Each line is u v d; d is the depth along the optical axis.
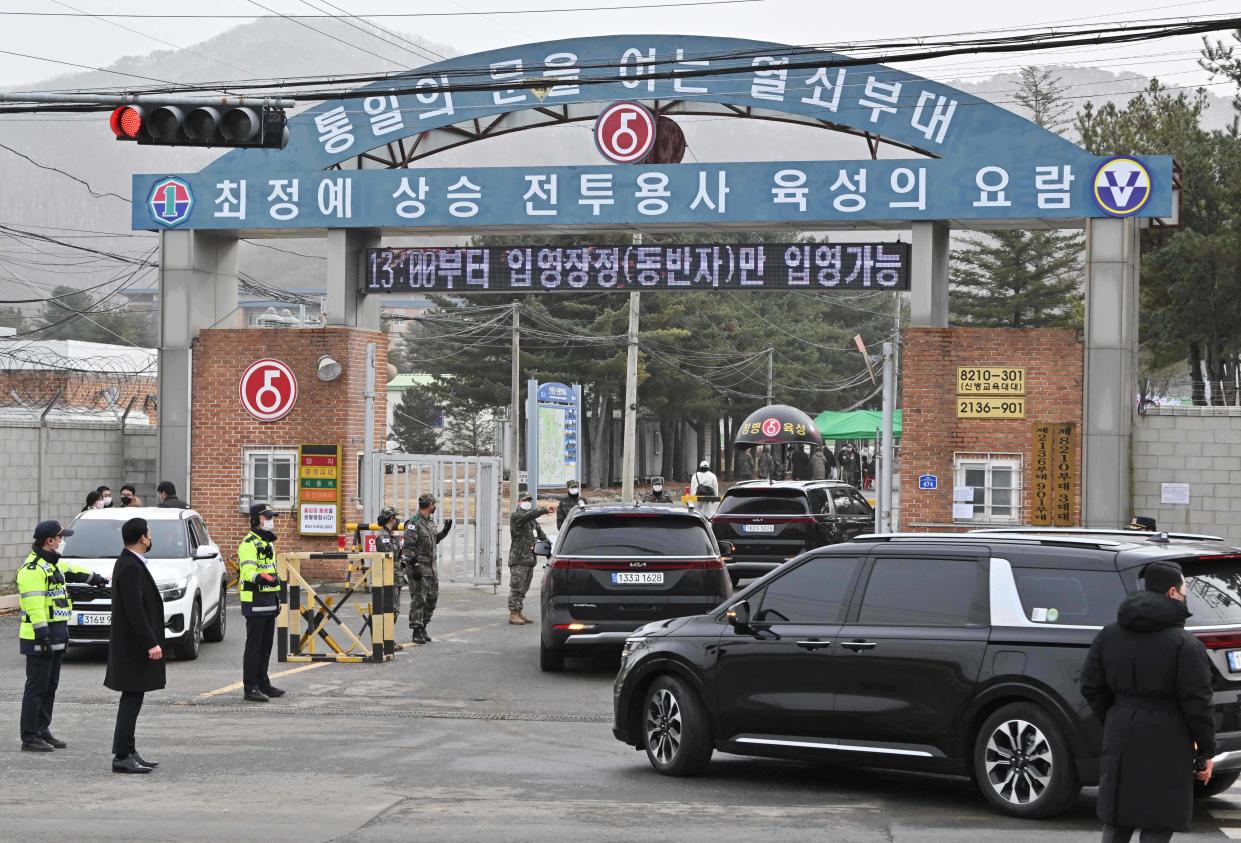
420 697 17.89
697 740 12.66
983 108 28.56
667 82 29.73
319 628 21.36
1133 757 8.28
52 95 18.14
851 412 63.06
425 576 23.33
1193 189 47.50
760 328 89.81
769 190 29.56
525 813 11.09
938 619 11.45
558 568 19.27
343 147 31.31
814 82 29.22
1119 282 28.09
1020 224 29.55
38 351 52.16
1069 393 28.58
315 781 12.51
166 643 21.05
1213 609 10.63
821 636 11.99
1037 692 10.73
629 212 30.17
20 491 31.11
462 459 33.19
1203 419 28.70
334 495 31.44
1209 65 49.47
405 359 120.62
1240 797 12.26
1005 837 10.17
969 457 29.02
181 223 32.03
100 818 10.89
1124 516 28.47
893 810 11.31
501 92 30.50
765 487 30.33
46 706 14.29
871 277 29.70
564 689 18.59
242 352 32.12
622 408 86.00
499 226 30.92
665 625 13.37
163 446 32.41
